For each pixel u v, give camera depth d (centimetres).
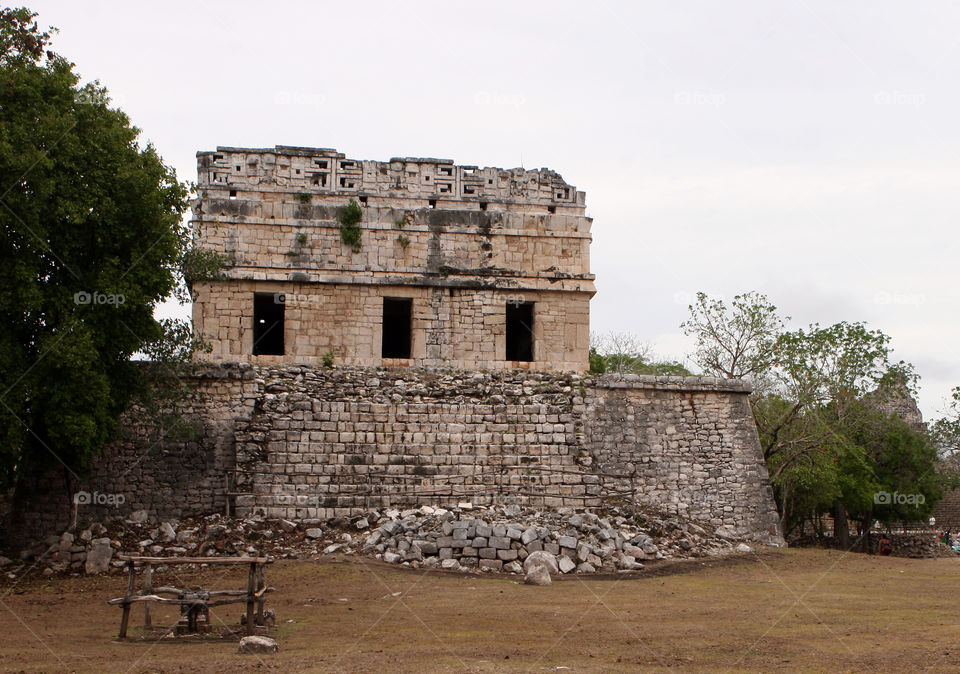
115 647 1403
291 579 2106
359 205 3253
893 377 3950
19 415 2211
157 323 2472
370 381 2970
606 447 2959
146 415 2742
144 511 2658
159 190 2427
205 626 1520
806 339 3712
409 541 2362
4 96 2220
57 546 2348
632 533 2633
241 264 3133
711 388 3069
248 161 3222
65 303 2261
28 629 1598
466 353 3225
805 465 3716
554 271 3312
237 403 2805
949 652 1358
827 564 2658
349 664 1246
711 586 2184
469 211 3297
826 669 1244
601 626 1598
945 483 4675
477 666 1236
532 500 2808
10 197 2109
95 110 2361
